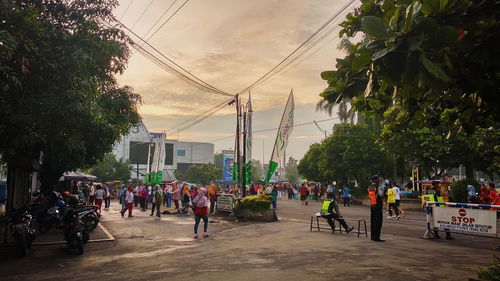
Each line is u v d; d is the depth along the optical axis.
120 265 8.27
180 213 21.53
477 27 3.49
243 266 7.66
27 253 9.52
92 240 11.67
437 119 5.51
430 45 3.25
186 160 116.06
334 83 4.52
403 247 9.66
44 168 21.91
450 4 3.34
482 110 4.68
